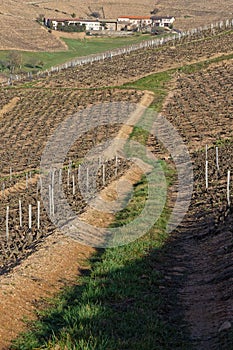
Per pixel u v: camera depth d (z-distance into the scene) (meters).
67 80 119.38
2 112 100.88
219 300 24.06
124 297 23.92
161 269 29.27
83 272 28.80
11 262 29.73
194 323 22.05
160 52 136.38
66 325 20.75
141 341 19.05
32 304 23.75
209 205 41.56
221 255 30.27
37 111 100.00
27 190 54.88
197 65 119.81
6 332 20.81
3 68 162.75
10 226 39.66
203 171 53.91
